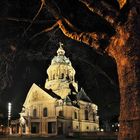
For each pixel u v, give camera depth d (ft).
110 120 296.71
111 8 18.08
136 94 16.61
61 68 276.62
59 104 252.62
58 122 245.45
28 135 220.02
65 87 270.05
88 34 19.81
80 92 283.38
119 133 17.88
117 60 18.62
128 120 16.93
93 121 282.56
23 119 253.03
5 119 264.72
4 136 186.50
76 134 214.90
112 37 18.67
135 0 16.90
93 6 18.62
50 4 21.49
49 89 274.57
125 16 17.52
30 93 265.13
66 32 20.85
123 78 17.90
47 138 177.47
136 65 16.81
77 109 264.11
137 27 16.90
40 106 257.75
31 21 25.91
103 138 182.19
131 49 17.11
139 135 15.92
